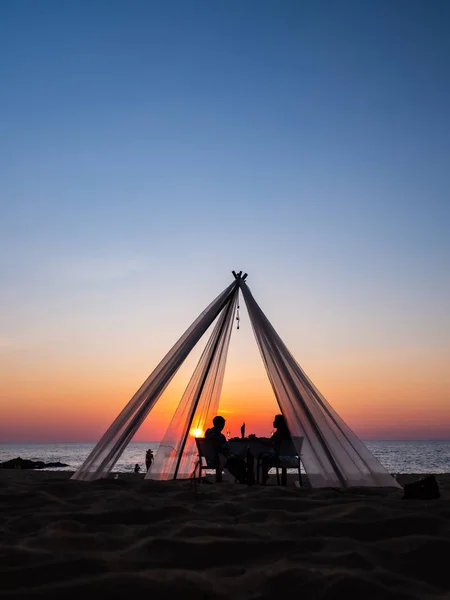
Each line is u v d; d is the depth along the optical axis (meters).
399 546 3.11
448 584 2.61
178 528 3.53
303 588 2.42
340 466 6.81
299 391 7.29
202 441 8.04
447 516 3.88
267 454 7.87
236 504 4.61
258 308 8.02
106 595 2.34
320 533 3.50
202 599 2.33
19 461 37.78
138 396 7.50
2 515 4.23
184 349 7.70
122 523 3.95
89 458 7.22
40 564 2.69
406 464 49.66
